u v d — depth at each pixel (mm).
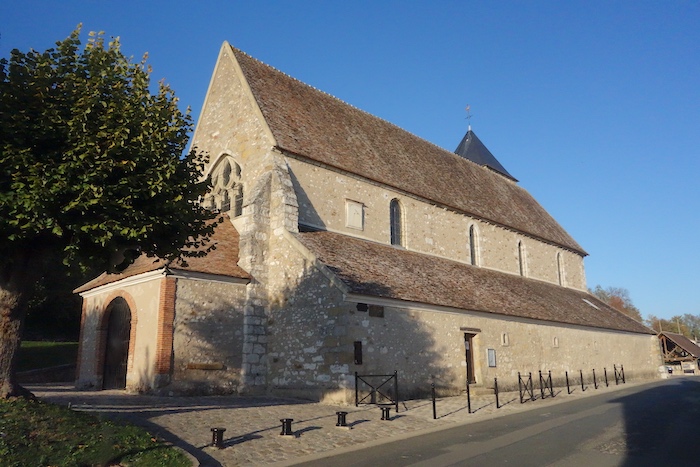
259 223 18891
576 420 13875
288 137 20531
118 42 11383
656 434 11703
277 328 18047
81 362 20297
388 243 22625
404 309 17859
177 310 16672
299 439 10758
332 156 21609
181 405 13922
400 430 12438
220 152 21953
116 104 10273
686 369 51656
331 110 25031
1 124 9047
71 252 9648
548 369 24812
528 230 32125
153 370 16156
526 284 29375
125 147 9883
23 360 27219
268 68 24016
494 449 10148
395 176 24219
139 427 10141
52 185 9086
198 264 17484
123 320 19203
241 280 18125
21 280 10273
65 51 10438
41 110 9648
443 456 9570
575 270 37250
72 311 33875
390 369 16844
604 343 30594
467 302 20594
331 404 15445
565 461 9094
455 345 19562
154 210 10461
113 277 19297
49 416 9273
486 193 32031
